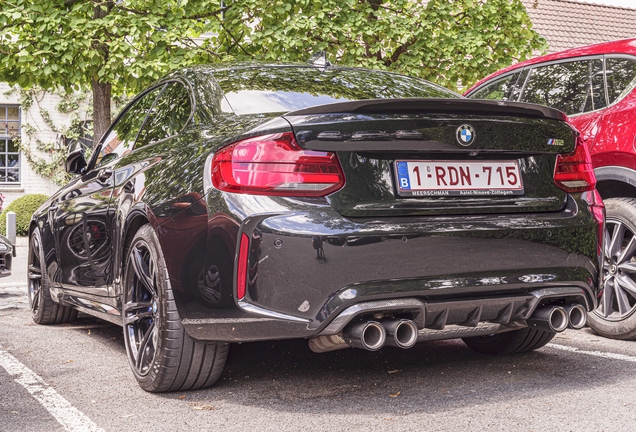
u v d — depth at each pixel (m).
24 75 9.03
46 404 3.30
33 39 8.62
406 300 2.91
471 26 9.84
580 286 3.27
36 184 21.48
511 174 3.22
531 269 3.15
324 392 3.40
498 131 3.15
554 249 3.19
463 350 4.32
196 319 3.12
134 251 3.55
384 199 2.96
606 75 4.87
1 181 21.48
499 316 3.16
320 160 2.90
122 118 4.67
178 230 3.16
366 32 9.15
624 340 4.62
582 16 21.41
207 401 3.28
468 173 3.12
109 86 9.62
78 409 3.21
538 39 10.01
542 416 2.97
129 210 3.62
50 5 8.65
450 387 3.46
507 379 3.59
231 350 4.37
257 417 3.04
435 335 3.14
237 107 3.48
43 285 5.52
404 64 9.54
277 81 3.76
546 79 5.34
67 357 4.37
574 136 3.41
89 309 4.67
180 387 3.39
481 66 9.76
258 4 8.92
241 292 2.91
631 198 4.66
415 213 2.98
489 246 3.05
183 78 3.98
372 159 2.97
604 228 3.43
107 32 8.83
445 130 3.04
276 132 2.94
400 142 2.98
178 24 8.83
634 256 4.88
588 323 4.79
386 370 3.83
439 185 3.05
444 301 2.97
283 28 9.08
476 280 3.03
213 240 2.99
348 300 2.83
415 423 2.91
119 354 4.45
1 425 3.00
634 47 4.78
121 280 3.80
